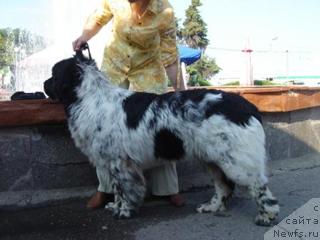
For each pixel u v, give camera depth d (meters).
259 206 1.98
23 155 2.36
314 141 3.48
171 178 2.30
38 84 4.81
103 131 2.03
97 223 2.06
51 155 2.40
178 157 2.03
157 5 2.15
